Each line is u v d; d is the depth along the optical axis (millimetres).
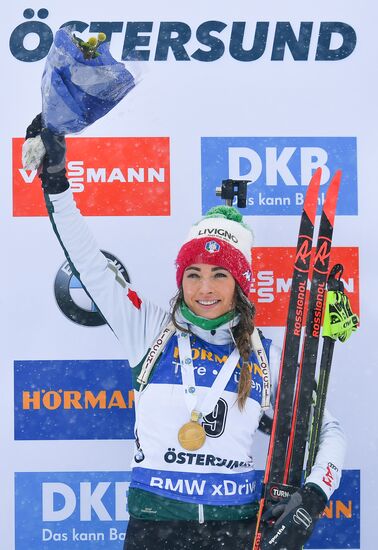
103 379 7840
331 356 6711
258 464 7816
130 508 6246
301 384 6629
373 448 7887
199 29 7867
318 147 7926
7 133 7844
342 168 7934
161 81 7859
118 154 7871
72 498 7820
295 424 6562
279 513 6109
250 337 6582
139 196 7887
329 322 6688
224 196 7316
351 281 7926
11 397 7793
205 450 6152
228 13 7871
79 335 7836
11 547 7777
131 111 7871
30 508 7793
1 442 7777
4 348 7801
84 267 6484
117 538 7828
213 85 7887
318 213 7941
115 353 7852
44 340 7824
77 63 5641
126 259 7887
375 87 7926
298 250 6891
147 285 7902
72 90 5715
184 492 6102
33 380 7809
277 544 5902
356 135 7926
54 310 7836
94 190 7871
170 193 7891
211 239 6430
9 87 7852
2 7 7836
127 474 7828
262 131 7910
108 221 7875
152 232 7895
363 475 7879
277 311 7926
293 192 7934
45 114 5781
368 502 7871
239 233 6613
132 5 7844
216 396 6211
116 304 6594
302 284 6812
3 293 7820
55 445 7809
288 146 7910
